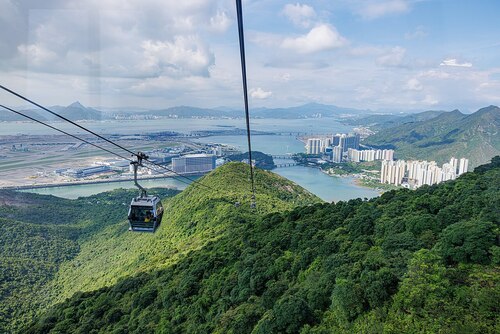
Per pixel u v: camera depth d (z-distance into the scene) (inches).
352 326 682.2
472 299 603.5
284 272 1011.3
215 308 1016.2
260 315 855.1
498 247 689.0
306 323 737.0
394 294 690.8
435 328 582.9
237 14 244.5
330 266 888.9
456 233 753.6
